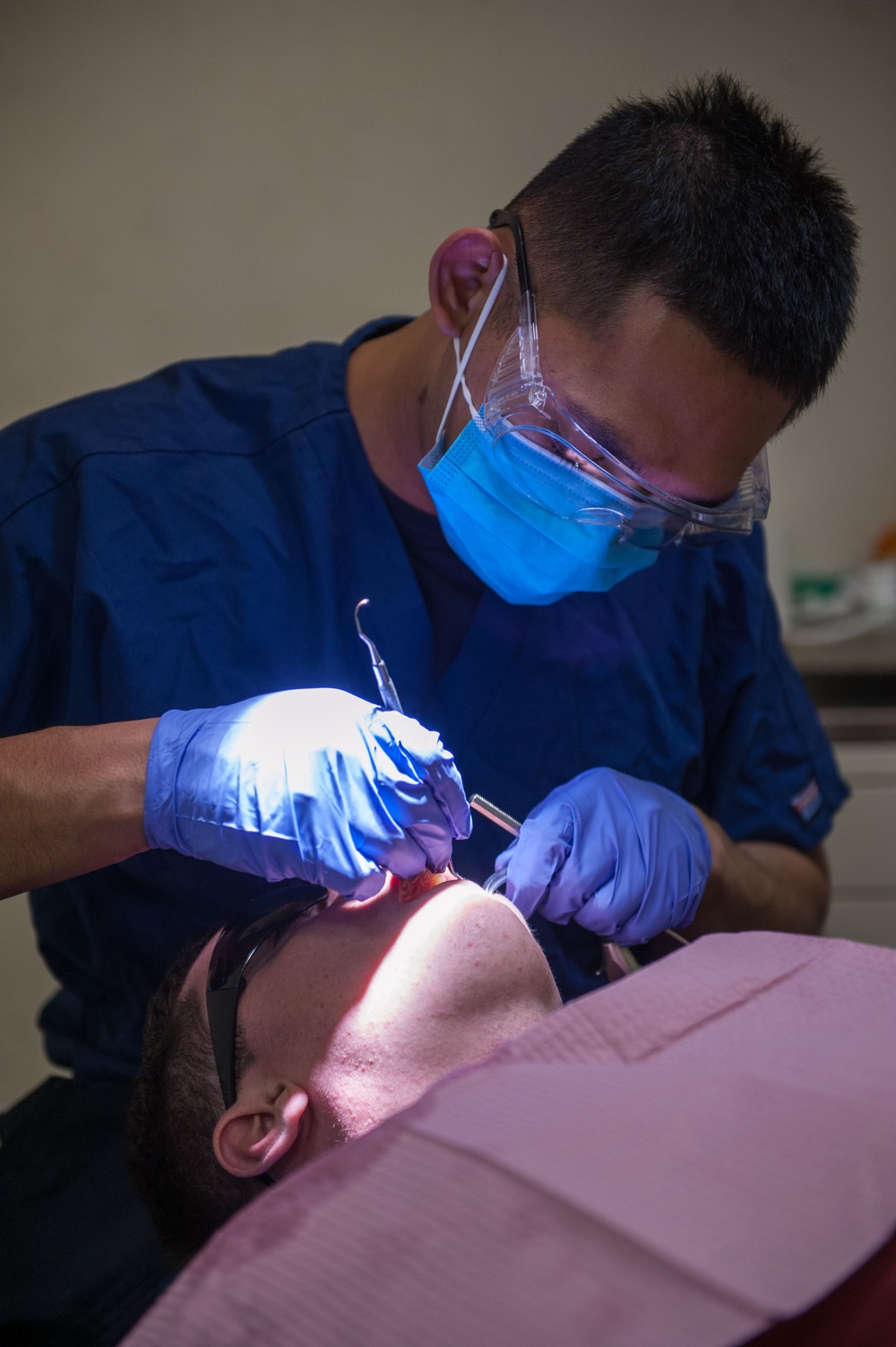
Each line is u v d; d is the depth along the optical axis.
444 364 1.05
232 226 2.17
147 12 2.05
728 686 1.34
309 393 1.22
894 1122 0.64
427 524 1.18
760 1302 0.52
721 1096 0.67
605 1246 0.57
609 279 0.87
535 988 0.91
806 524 2.43
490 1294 0.56
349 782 0.90
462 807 0.94
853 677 2.03
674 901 1.09
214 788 0.90
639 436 0.89
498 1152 0.64
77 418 1.19
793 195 0.86
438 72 2.12
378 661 1.00
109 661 1.09
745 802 1.38
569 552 1.02
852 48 2.15
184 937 1.16
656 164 0.87
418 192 2.18
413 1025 0.89
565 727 1.21
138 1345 0.60
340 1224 0.63
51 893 1.21
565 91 2.14
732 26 2.13
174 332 2.22
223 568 1.14
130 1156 1.05
